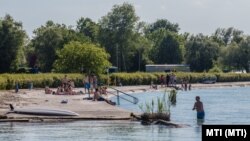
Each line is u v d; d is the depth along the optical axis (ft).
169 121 210.38
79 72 568.41
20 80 453.99
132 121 211.82
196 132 185.26
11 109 223.71
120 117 216.13
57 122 206.90
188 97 440.45
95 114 226.38
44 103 278.46
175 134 180.14
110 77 573.33
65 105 268.21
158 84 648.79
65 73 557.33
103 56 566.77
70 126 196.03
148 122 206.69
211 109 312.09
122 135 176.45
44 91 408.05
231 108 321.11
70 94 367.86
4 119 207.92
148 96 443.73
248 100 410.31
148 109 214.07
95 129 189.06
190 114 260.42
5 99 301.02
